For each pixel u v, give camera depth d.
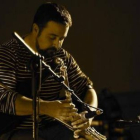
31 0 9.08
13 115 5.28
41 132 5.48
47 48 5.17
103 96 8.58
